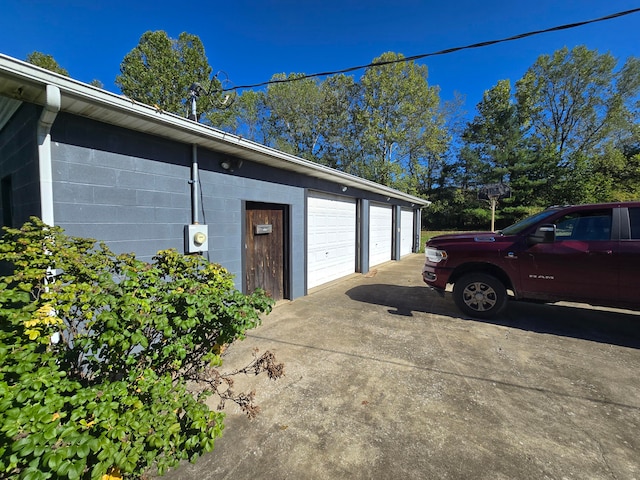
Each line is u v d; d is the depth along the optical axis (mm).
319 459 1813
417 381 2727
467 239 4582
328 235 7234
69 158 2748
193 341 1719
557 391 2561
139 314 1413
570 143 23453
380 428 2092
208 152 4090
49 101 2271
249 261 4977
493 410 2297
